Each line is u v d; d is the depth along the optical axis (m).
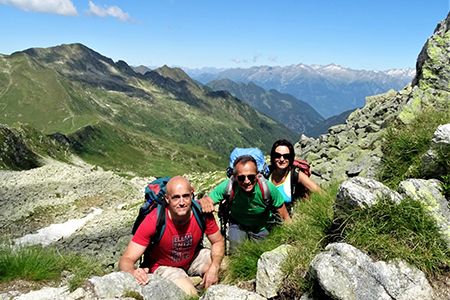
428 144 2.52
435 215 1.69
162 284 1.92
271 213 2.30
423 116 3.24
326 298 1.53
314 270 1.53
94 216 14.81
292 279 1.71
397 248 1.59
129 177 39.12
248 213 2.27
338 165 3.60
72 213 14.73
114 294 1.81
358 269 1.50
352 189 1.77
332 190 2.59
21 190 15.41
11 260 2.34
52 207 14.61
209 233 2.16
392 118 4.00
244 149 2.45
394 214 1.67
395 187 2.35
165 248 2.04
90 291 1.81
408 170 2.29
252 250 2.14
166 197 1.94
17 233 12.57
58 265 2.54
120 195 17.44
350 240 1.67
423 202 1.75
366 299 1.44
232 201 2.25
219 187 2.29
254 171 2.11
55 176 17.45
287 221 2.29
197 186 10.18
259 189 2.17
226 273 2.19
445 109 3.36
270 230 2.35
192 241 2.06
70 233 12.77
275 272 1.77
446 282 1.54
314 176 3.79
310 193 2.62
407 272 1.53
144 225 1.97
